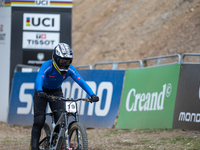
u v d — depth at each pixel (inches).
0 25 1201.4
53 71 536.7
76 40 2319.1
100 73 930.1
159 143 635.5
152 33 1801.2
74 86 956.0
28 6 1178.6
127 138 724.7
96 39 2164.1
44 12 1184.8
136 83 866.1
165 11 1902.1
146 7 2108.8
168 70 788.6
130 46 1824.6
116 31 2091.5
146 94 831.7
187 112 721.0
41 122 542.0
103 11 2453.2
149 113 811.4
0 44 1198.3
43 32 1186.6
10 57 1173.1
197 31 1498.5
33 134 547.2
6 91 1160.8
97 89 925.2
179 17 1734.7
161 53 1551.4
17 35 1176.8
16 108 1052.5
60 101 556.1
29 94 1032.2
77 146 471.2
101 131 857.5
